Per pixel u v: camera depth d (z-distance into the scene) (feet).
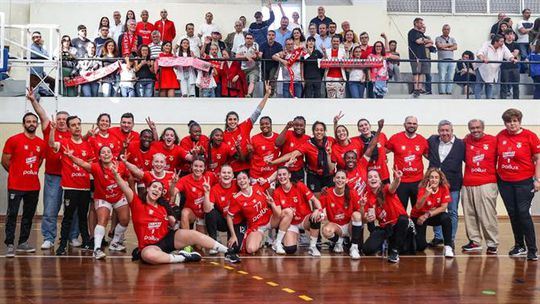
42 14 55.77
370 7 57.82
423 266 26.68
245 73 45.80
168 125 44.98
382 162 33.01
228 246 28.76
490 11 59.72
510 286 22.70
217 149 32.35
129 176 30.12
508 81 48.01
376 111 46.29
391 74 49.26
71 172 29.12
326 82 45.37
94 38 53.57
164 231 27.30
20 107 44.57
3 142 44.68
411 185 32.14
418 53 50.08
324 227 30.37
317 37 48.93
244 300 20.33
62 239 28.96
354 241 28.91
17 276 23.95
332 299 20.58
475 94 48.24
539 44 49.47
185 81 44.88
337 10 57.57
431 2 59.11
